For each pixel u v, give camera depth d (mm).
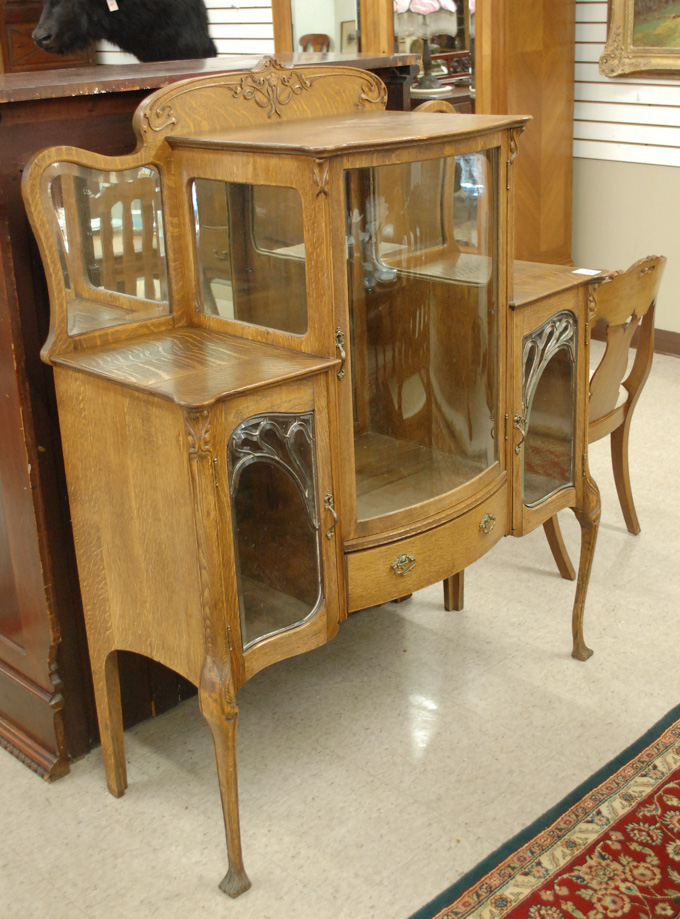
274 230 1651
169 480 1568
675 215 4371
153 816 1919
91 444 1716
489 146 1800
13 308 1758
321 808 1910
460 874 1727
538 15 4168
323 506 1708
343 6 4246
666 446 3500
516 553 2902
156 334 1841
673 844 1769
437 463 1900
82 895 1728
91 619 1871
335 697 2262
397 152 1634
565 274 2178
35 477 1860
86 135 1786
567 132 4504
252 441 1570
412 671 2348
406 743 2090
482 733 2109
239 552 1604
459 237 1812
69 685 2041
